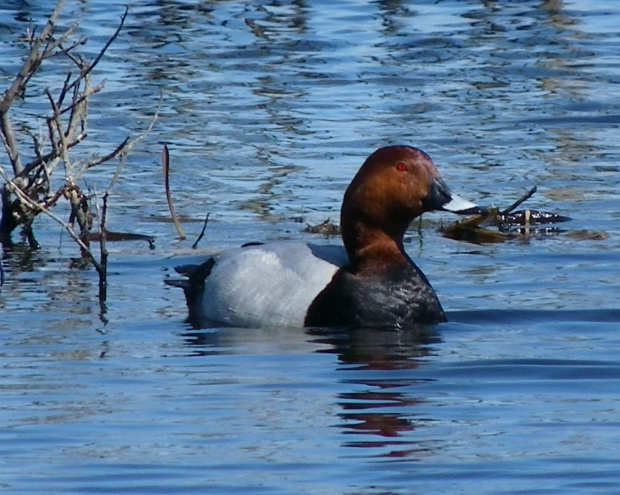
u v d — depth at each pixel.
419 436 8.50
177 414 8.91
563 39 24.95
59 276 12.95
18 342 10.71
